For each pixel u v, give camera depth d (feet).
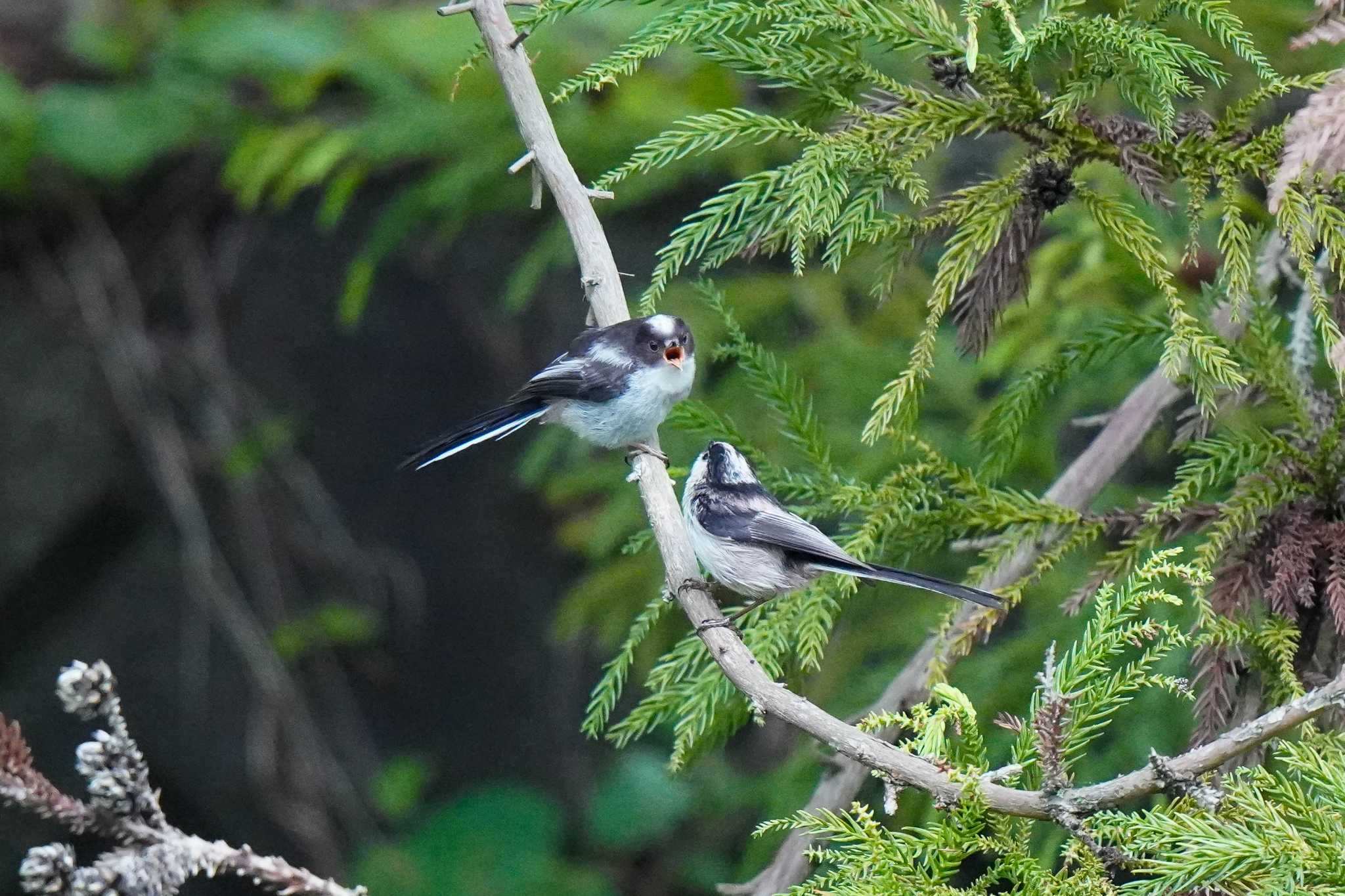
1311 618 20.68
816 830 16.96
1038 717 16.02
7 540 57.67
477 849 58.54
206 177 54.80
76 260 55.72
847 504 24.26
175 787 61.57
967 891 16.56
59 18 50.57
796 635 23.70
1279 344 22.36
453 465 65.26
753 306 41.16
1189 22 29.53
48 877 13.65
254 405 60.59
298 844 61.72
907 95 22.52
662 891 58.75
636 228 49.03
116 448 59.00
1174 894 16.10
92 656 60.95
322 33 47.85
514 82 25.98
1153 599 17.89
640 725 23.61
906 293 40.86
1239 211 20.93
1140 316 24.30
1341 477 20.83
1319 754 17.20
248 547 61.82
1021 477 35.06
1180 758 15.62
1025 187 21.75
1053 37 21.33
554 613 65.46
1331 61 29.68
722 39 23.13
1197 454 24.53
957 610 23.24
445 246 55.11
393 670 65.41
